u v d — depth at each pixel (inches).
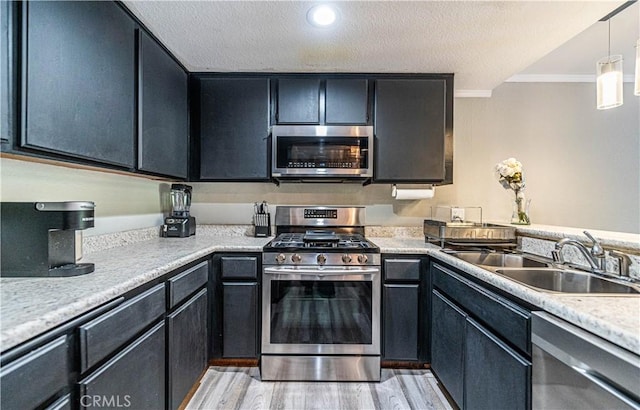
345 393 75.0
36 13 41.8
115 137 58.6
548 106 113.3
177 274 63.1
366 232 107.2
